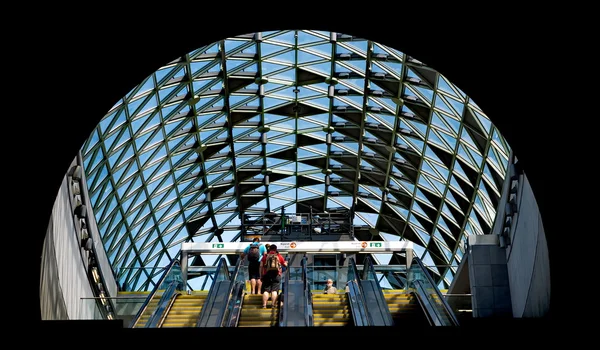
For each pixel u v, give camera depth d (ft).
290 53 118.83
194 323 65.10
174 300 70.85
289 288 70.13
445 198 140.36
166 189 144.05
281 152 150.82
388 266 93.15
